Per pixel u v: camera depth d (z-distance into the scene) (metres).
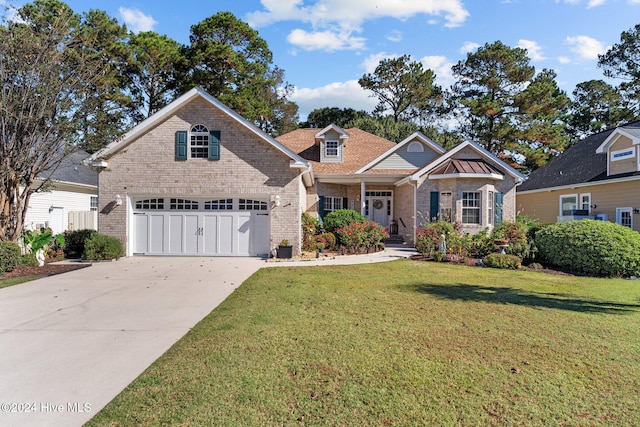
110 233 15.46
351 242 16.75
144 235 15.75
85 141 13.85
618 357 4.89
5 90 12.12
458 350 5.11
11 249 11.59
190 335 5.80
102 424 3.40
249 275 11.27
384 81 41.12
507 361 4.75
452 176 17.08
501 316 6.75
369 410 3.62
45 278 10.86
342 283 9.84
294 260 14.50
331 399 3.81
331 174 19.94
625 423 3.41
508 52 33.25
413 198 18.80
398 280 10.30
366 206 22.67
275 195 15.38
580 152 23.75
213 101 15.12
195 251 15.69
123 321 6.64
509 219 18.38
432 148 21.19
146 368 4.63
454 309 7.22
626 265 11.16
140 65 29.19
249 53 33.72
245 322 6.38
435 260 14.22
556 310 7.18
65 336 5.85
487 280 10.40
